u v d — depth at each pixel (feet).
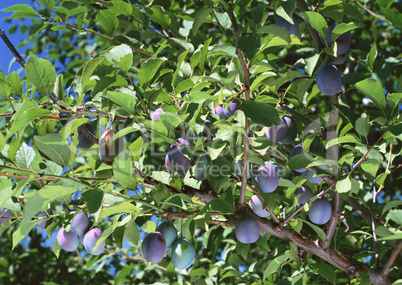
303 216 7.32
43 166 5.75
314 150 6.74
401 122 5.59
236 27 4.67
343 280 8.43
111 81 5.47
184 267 5.60
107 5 7.63
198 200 6.53
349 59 10.29
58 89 5.74
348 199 7.86
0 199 5.18
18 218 6.17
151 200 5.59
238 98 5.02
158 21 7.94
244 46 4.56
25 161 5.57
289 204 6.97
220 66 6.07
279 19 6.71
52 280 17.34
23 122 5.12
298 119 7.50
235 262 9.35
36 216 6.17
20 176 5.39
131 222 5.20
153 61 5.48
